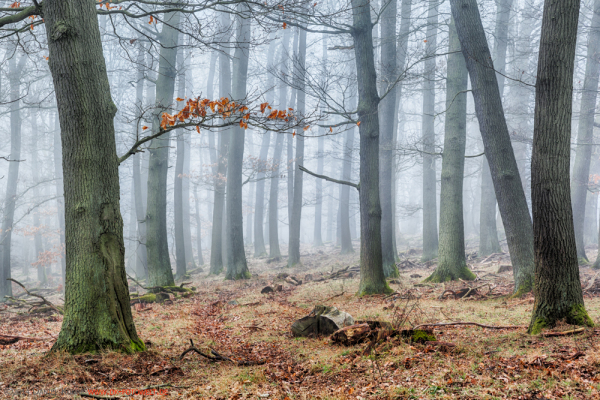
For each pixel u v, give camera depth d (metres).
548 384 4.24
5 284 20.08
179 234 23.05
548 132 6.45
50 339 7.91
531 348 5.61
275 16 12.23
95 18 6.55
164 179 16.08
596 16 18.70
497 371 4.84
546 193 6.45
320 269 22.61
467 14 11.53
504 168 11.00
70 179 6.27
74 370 5.42
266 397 4.74
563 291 6.36
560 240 6.37
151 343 7.43
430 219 21.61
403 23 22.23
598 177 19.69
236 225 20.23
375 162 12.87
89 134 6.29
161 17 17.33
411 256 24.86
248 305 12.19
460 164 14.77
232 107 6.43
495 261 18.22
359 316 9.32
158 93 16.23
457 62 15.27
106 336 6.18
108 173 6.45
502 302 10.09
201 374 5.75
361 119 13.00
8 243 20.53
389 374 5.10
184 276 22.55
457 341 6.45
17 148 22.28
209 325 9.66
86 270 6.20
